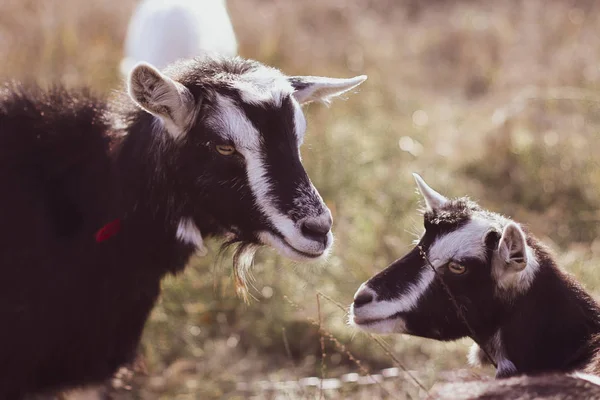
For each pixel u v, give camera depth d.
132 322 7.05
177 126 6.35
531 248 6.27
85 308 6.67
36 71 13.40
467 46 18.31
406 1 21.80
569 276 6.44
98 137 6.76
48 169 6.68
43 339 6.62
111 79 13.43
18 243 6.52
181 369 8.87
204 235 6.81
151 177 6.52
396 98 15.66
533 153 12.84
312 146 12.39
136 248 6.68
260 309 9.67
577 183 12.17
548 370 6.07
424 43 18.92
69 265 6.61
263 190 6.28
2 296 6.51
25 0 15.81
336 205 11.43
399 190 11.78
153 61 11.53
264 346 9.38
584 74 15.29
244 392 8.71
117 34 15.46
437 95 16.86
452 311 6.28
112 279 6.71
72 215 6.68
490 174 12.80
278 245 6.37
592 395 4.94
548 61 16.78
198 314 9.59
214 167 6.36
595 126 13.52
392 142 13.66
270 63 15.53
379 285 6.36
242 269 7.03
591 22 18.73
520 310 6.14
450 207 6.45
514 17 19.77
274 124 6.30
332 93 7.29
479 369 7.19
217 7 12.77
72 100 6.98
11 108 6.75
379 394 8.33
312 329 9.33
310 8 19.73
